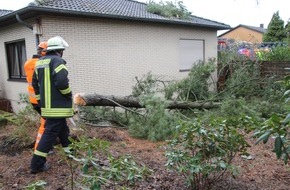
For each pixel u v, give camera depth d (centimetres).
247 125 295
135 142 579
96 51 887
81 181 245
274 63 1141
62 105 405
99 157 334
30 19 816
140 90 798
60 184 359
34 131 540
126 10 1020
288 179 382
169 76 1120
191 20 1191
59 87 393
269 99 832
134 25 984
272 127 208
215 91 1044
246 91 948
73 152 233
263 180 377
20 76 952
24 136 503
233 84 986
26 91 913
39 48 461
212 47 1310
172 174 388
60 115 403
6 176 390
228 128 300
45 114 402
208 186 329
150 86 816
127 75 976
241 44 1686
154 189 341
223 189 342
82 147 218
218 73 1189
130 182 274
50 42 416
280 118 209
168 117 611
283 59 1304
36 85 430
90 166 236
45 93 401
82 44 853
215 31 1317
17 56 956
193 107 776
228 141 305
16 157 461
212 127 303
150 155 488
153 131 597
